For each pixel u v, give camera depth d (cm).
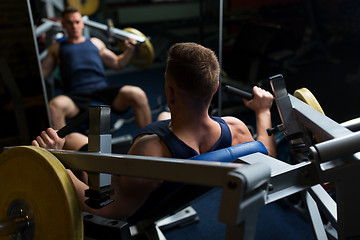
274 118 255
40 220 83
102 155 78
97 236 87
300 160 106
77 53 242
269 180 69
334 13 370
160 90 351
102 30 262
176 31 402
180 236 166
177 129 87
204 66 82
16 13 173
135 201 86
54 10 305
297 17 337
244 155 85
